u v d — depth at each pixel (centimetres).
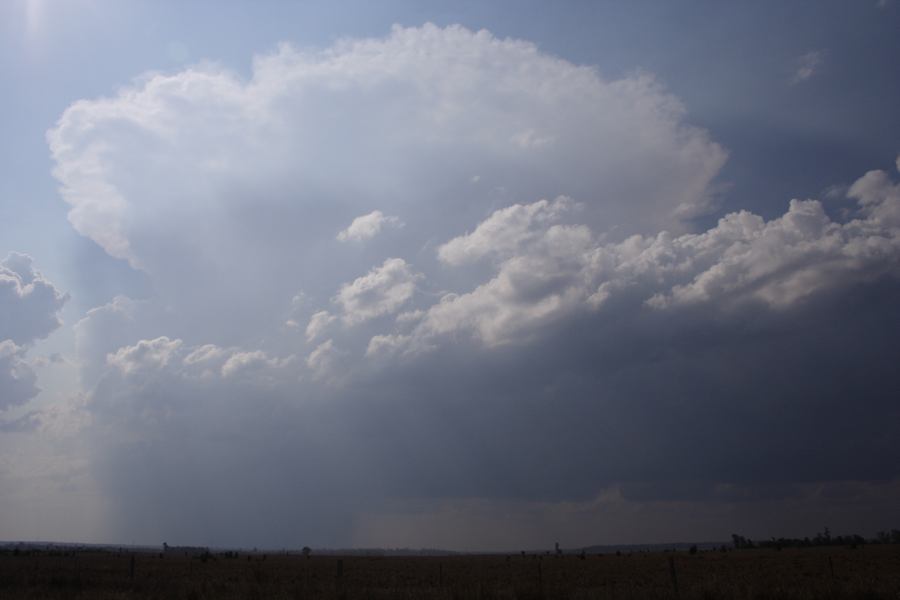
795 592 2712
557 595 2933
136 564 7112
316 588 3238
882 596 2677
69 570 4969
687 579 4216
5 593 2956
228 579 4475
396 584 4081
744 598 2694
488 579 4762
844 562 6631
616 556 12675
